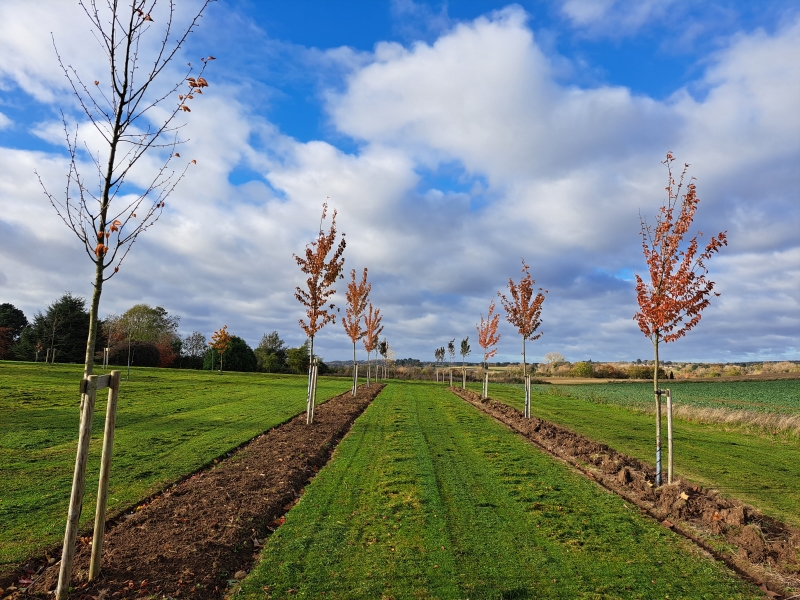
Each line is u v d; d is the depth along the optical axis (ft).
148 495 24.67
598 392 128.26
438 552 18.71
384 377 174.81
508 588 16.01
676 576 17.28
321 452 35.65
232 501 23.36
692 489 26.84
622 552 19.22
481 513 23.36
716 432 55.67
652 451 42.42
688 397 112.88
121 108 17.56
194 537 18.83
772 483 31.96
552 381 192.24
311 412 48.06
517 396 105.40
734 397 113.70
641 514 23.98
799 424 53.78
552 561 18.25
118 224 17.30
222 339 166.61
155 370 140.56
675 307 28.35
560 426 56.08
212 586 15.52
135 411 55.36
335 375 200.95
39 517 21.07
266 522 21.53
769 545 19.45
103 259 16.80
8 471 28.17
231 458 32.91
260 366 214.07
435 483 28.30
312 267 52.08
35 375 91.35
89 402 14.55
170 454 33.65
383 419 56.13
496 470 31.81
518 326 63.57
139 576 15.57
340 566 17.28
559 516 23.25
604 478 30.73
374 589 15.67
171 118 18.72
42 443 36.04
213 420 50.24
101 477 15.70
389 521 21.91
